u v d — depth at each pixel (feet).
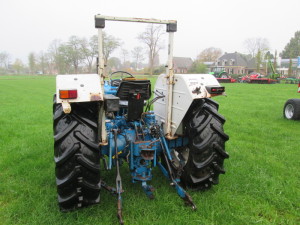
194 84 9.29
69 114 8.46
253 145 16.63
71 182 8.10
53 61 250.98
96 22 8.55
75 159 8.05
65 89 7.60
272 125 22.99
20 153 14.85
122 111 11.99
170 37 9.78
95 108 9.07
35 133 19.58
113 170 12.22
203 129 9.39
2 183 11.21
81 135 8.15
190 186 10.17
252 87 78.13
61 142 8.10
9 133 19.56
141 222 8.43
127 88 9.60
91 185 8.28
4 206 9.54
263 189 10.66
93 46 160.86
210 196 9.98
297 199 9.95
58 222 8.46
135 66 226.99
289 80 108.47
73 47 184.14
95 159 8.28
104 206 9.30
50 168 12.76
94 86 8.04
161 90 11.07
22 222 8.59
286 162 13.73
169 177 10.27
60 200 8.27
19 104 38.50
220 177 11.60
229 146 16.25
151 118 10.84
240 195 10.22
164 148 10.44
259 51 183.01
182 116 9.63
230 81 111.55
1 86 82.28
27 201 9.76
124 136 10.25
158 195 9.96
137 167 9.65
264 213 9.11
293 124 23.38
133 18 9.08
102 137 9.24
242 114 28.71
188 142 9.99
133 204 9.38
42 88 74.59
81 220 8.50
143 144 9.51
